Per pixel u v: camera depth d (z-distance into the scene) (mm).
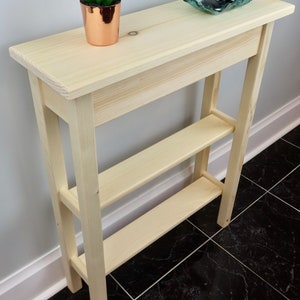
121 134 1235
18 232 1138
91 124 784
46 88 832
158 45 825
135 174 1085
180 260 1419
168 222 1297
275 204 1653
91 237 979
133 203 1450
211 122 1305
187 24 918
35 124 1000
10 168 1013
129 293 1316
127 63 762
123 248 1198
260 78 1166
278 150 1961
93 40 808
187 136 1236
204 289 1330
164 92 906
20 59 788
